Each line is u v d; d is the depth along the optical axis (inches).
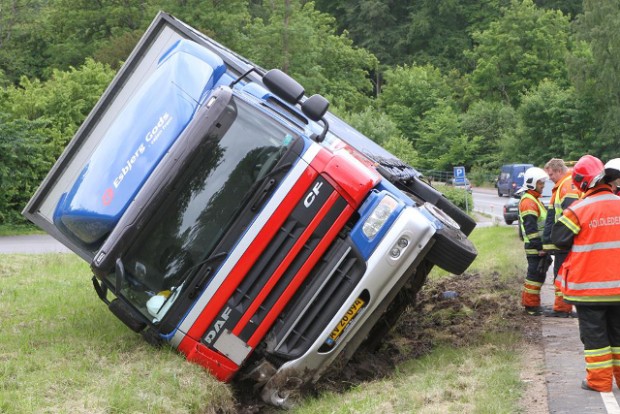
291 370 294.5
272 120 296.8
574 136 2554.1
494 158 2765.7
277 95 311.3
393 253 291.9
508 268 537.0
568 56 2512.3
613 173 255.6
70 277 546.9
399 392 271.7
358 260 291.1
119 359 312.2
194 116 301.3
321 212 289.1
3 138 1286.9
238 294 292.5
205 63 324.2
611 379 256.8
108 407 254.4
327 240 289.9
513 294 450.0
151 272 298.4
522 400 251.1
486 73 3275.1
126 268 299.4
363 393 282.7
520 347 328.2
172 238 296.2
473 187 2669.8
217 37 2447.1
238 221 292.0
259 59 2428.6
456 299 446.6
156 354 309.4
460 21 4015.8
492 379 272.2
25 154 1315.2
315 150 293.0
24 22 2591.0
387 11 3973.9
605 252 254.2
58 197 369.4
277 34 2443.4
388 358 342.3
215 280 292.2
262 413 295.3
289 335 295.0
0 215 1295.5
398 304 352.5
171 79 318.7
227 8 2519.7
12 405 251.8
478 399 249.3
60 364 302.8
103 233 307.0
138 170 305.0
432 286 485.4
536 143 2640.3
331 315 292.8
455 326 386.0
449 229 315.9
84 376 286.5
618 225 255.0
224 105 295.6
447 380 279.9
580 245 256.8
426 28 3860.7
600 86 2450.8
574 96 2556.6
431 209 323.6
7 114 1315.2
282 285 291.4
